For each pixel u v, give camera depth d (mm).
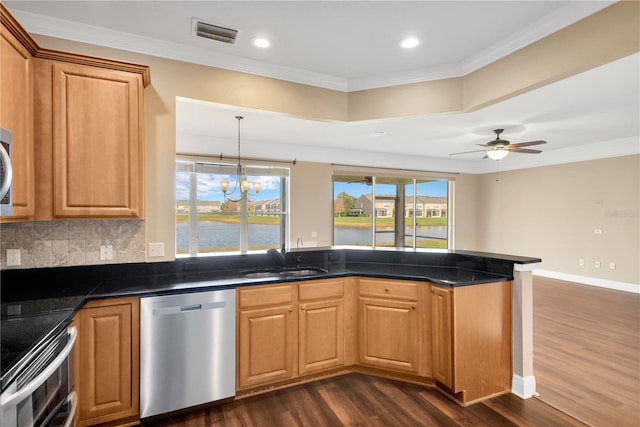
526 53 2451
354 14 2211
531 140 5684
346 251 3359
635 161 5453
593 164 6016
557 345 3361
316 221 6355
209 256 2770
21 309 1727
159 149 2545
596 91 3344
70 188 2023
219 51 2699
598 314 4348
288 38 2516
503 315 2521
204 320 2225
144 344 2068
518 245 7320
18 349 1278
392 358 2658
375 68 3027
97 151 2086
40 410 1366
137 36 2451
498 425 2119
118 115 2135
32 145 1911
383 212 7363
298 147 6188
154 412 2107
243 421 2156
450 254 3043
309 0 2064
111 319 1994
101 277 2379
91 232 2363
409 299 2613
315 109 3180
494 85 2697
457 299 2357
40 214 1960
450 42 2572
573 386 2586
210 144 5512
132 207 2170
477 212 8234
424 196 7809
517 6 2125
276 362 2469
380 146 6273
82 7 2109
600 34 2016
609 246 5805
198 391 2223
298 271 2969
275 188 6203
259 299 2404
